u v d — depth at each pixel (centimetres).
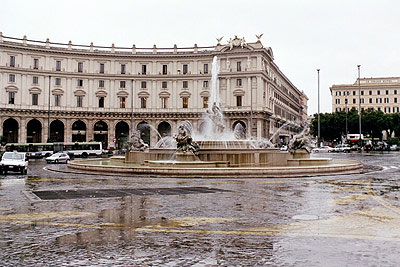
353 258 840
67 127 9869
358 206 1492
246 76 10062
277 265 797
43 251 894
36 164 4875
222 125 4456
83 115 10031
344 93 16425
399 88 15812
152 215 1314
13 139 9612
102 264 804
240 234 1052
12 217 1275
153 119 10462
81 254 872
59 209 1425
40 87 9606
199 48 10562
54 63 9825
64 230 1095
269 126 11044
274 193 1847
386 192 1898
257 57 10056
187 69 10500
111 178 2648
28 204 1535
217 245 945
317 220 1234
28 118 9438
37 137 9900
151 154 3622
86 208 1447
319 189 2008
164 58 10512
